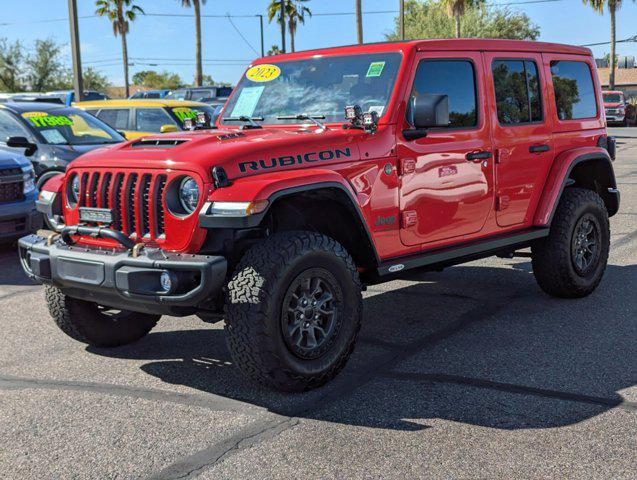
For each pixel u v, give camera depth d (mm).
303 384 4141
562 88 6141
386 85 4820
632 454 3383
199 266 3768
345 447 3514
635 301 6070
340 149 4414
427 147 4883
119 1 55031
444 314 5840
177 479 3246
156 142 4492
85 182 4496
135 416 3955
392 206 4699
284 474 3262
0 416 3992
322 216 4691
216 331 5582
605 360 4668
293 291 4008
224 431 3734
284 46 40750
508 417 3820
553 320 5582
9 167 8109
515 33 53594
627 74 68375
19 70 53594
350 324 4324
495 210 5465
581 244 6078
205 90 28016
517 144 5578
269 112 5258
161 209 4121
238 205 3781
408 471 3260
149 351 5113
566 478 3172
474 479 3176
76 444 3623
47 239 4523
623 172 15938
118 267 3965
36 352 5129
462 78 5207
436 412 3908
